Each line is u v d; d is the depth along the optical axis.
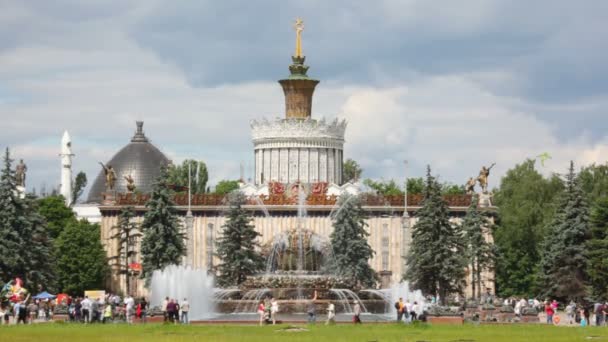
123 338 71.69
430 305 111.31
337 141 193.00
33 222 132.62
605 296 126.12
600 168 193.38
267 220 167.25
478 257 147.25
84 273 164.00
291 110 195.38
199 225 168.00
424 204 138.88
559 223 136.75
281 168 190.75
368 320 102.00
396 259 165.75
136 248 167.88
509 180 187.00
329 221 167.12
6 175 130.38
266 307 95.31
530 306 118.94
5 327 84.50
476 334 77.25
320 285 116.06
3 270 127.69
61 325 88.38
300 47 197.50
